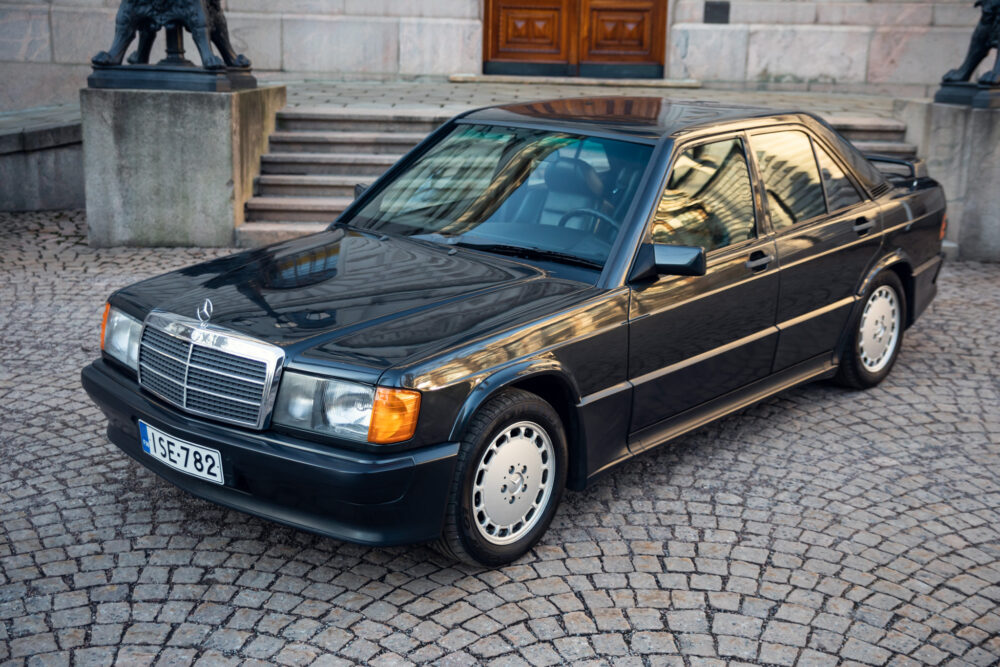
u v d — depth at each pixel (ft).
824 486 14.99
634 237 13.44
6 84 41.24
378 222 15.44
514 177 14.90
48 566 12.23
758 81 44.75
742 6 44.21
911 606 11.87
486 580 12.19
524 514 12.54
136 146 28.40
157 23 28.50
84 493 14.17
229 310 12.23
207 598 11.64
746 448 16.35
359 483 10.71
